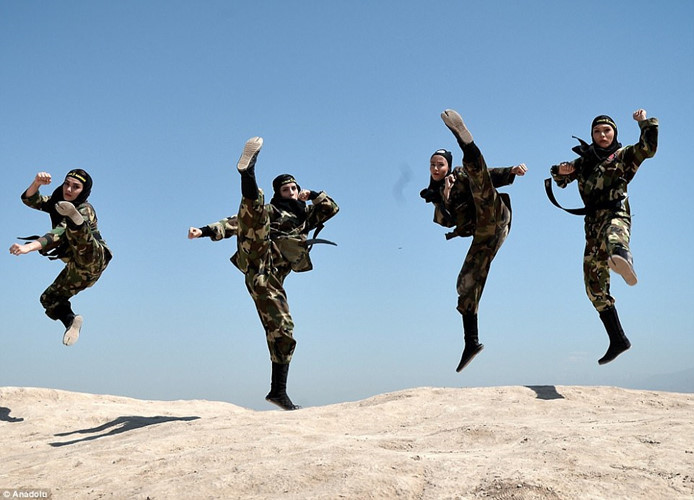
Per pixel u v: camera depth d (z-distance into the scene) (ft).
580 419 21.57
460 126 22.61
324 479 14.74
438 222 25.29
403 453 16.69
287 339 24.29
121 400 36.73
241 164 23.06
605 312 25.73
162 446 19.40
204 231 24.90
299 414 24.21
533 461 15.47
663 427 18.40
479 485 14.12
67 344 27.04
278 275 25.41
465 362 24.06
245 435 20.24
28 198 26.96
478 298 24.18
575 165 25.73
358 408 24.70
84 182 27.45
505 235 24.48
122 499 14.62
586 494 13.37
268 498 13.84
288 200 26.37
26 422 29.04
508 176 23.90
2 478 17.31
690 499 13.17
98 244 26.91
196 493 14.30
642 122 24.27
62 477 17.07
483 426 19.54
